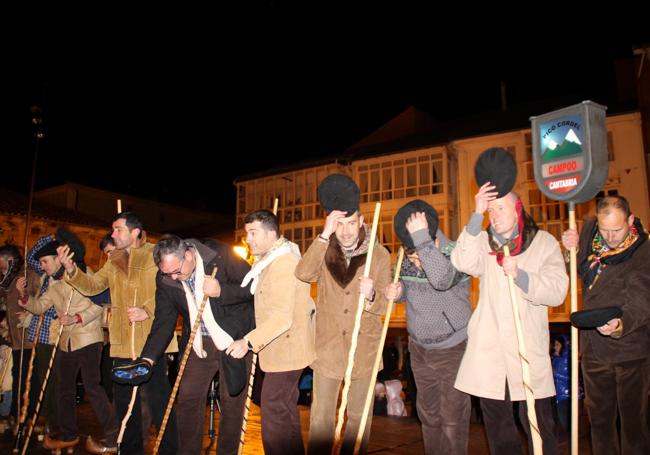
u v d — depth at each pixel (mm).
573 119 3037
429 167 19359
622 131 16734
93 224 20875
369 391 3223
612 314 2783
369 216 20547
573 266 2969
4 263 5887
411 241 3305
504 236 3062
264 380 3506
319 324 3582
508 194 3057
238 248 5477
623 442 3180
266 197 23531
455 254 3131
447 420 3297
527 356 2965
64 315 4629
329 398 3486
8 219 18797
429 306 3385
